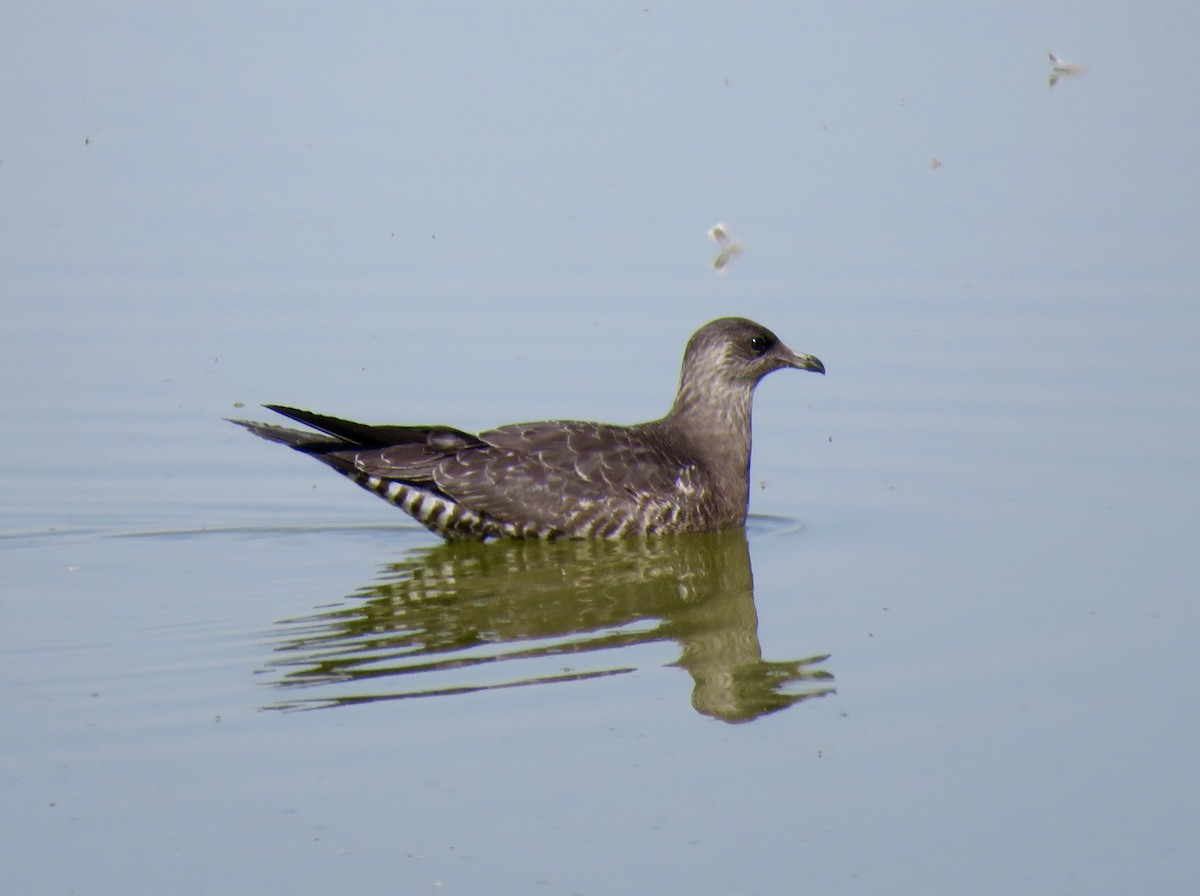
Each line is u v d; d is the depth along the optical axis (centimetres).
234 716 1152
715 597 1421
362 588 1448
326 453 1562
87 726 1130
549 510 1571
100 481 1738
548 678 1230
